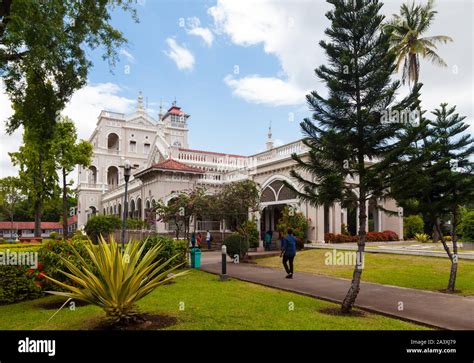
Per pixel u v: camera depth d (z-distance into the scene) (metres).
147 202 25.73
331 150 7.66
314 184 8.15
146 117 48.09
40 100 11.19
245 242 16.97
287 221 19.70
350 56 7.69
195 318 6.59
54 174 30.38
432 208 9.85
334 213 21.03
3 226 60.75
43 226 63.78
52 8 9.10
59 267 8.88
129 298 5.99
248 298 8.61
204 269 14.15
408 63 24.81
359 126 7.53
